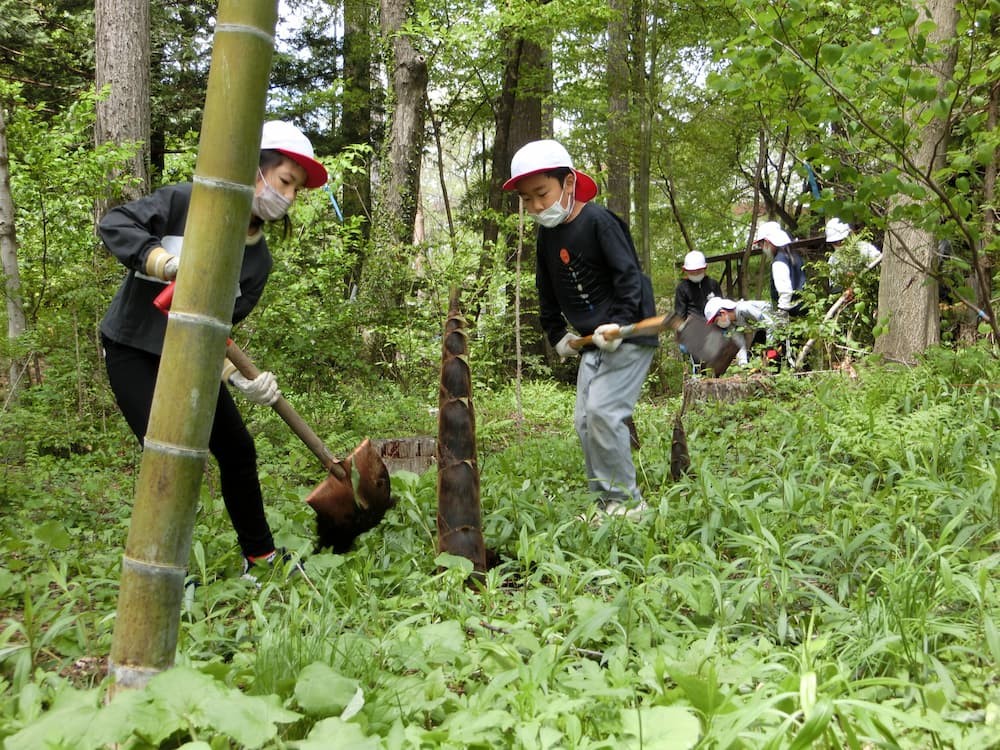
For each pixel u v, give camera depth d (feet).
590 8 40.78
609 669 8.00
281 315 28.35
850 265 28.25
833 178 17.57
